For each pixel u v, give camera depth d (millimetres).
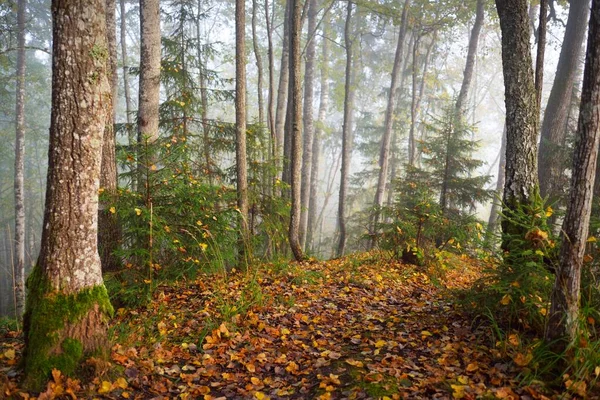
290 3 16172
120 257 6711
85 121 4035
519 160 5805
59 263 4059
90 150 4098
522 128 5805
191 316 6117
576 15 14117
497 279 5180
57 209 4055
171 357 4918
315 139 25094
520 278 4879
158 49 8867
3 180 28484
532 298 4676
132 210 6234
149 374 4465
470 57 18703
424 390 3941
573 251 3877
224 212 7762
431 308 6398
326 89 26000
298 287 7664
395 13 17438
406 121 24047
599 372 3641
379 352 4961
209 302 6594
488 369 4258
